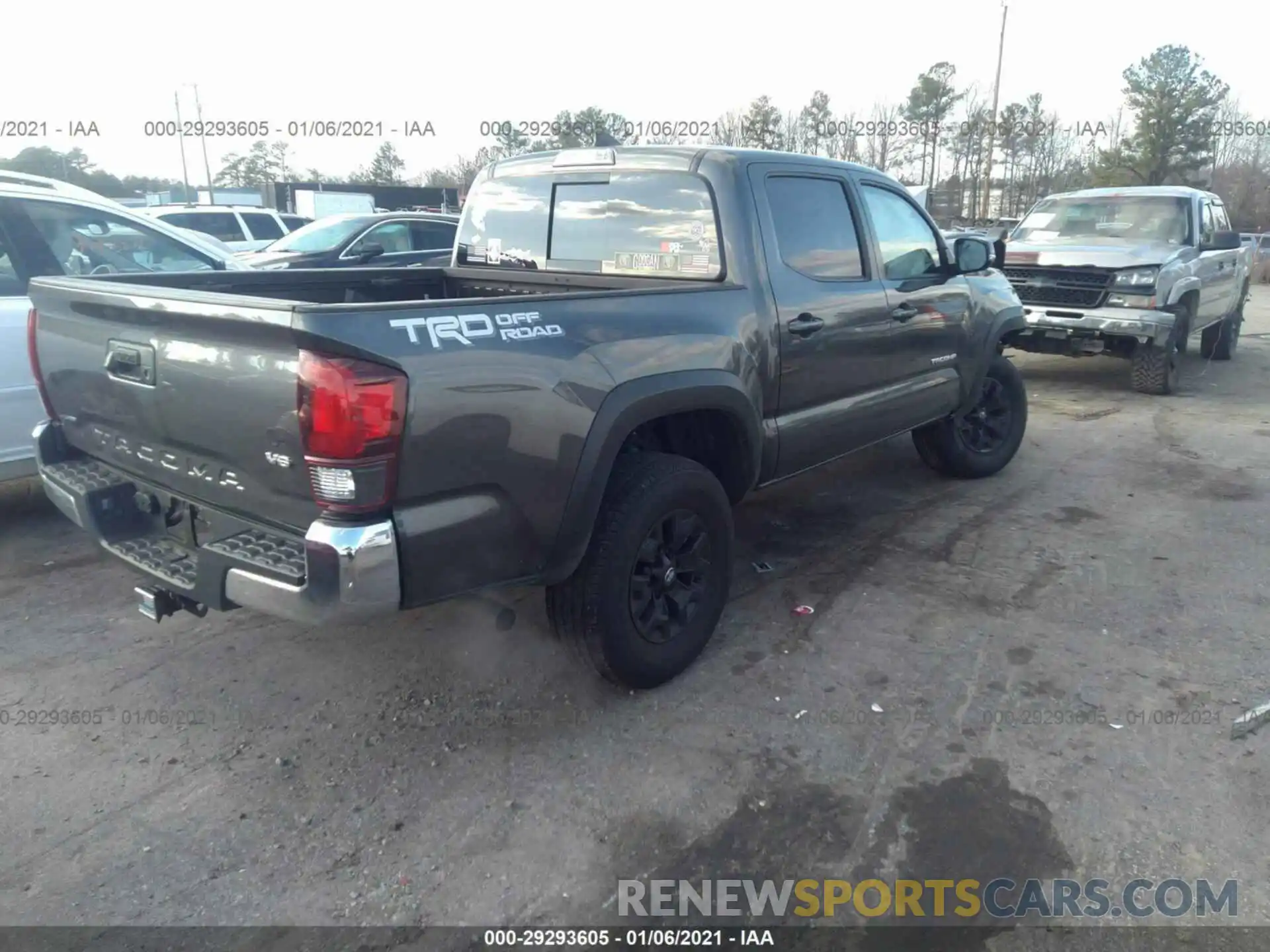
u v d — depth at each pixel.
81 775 2.99
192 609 3.20
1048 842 2.69
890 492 5.90
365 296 4.64
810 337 4.05
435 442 2.57
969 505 5.61
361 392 2.40
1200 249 9.48
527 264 4.60
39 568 4.57
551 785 2.95
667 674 3.50
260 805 2.86
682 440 3.85
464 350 2.63
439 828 2.76
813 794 2.91
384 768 3.04
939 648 3.81
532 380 2.80
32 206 5.06
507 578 2.87
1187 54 37.06
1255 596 4.28
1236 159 38.09
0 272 4.90
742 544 4.99
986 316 5.55
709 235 3.83
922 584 4.45
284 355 2.45
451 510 2.67
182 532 3.13
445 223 11.81
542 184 4.46
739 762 3.07
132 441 3.13
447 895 2.51
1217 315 10.44
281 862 2.62
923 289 4.90
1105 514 5.44
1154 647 3.81
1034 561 4.72
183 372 2.75
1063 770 3.01
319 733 3.23
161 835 2.72
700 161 3.85
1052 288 9.11
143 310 2.79
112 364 3.03
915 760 3.07
